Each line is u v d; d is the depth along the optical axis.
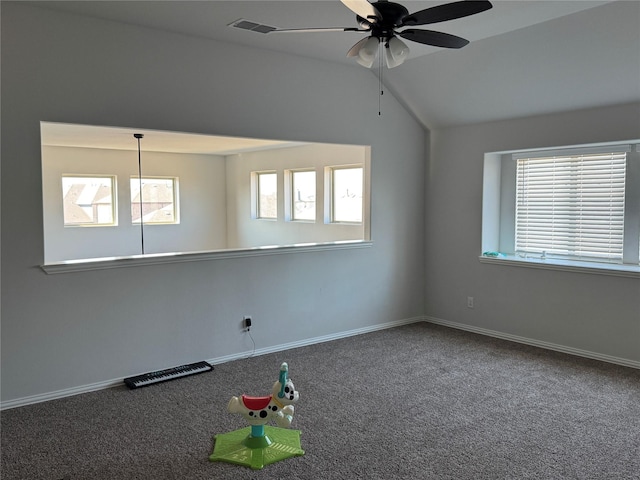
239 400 2.76
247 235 9.52
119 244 8.86
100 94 3.58
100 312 3.70
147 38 3.75
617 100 4.06
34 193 3.39
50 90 3.39
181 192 9.53
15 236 3.34
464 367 4.17
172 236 9.48
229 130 4.20
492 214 5.29
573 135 4.40
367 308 5.31
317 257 4.90
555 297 4.64
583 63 3.88
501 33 3.96
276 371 4.10
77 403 3.46
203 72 4.03
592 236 4.66
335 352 4.60
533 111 4.61
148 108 3.79
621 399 3.48
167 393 3.63
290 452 2.74
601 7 3.40
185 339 4.12
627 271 4.13
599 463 2.64
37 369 3.47
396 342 4.92
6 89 3.24
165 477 2.53
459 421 3.15
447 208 5.51
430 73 4.79
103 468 2.62
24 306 3.40
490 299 5.17
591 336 4.42
